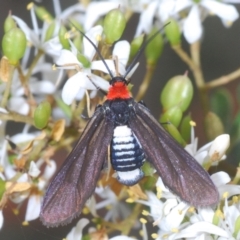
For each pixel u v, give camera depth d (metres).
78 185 0.14
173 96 0.15
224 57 0.22
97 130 0.15
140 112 0.15
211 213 0.15
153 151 0.14
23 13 0.21
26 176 0.15
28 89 0.16
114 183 0.16
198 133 0.20
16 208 0.17
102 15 0.17
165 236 0.15
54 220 0.14
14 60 0.15
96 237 0.16
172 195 0.15
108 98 0.15
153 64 0.16
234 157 0.17
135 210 0.16
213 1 0.16
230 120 0.17
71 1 0.21
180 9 0.16
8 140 0.16
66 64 0.15
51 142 0.15
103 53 0.15
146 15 0.17
